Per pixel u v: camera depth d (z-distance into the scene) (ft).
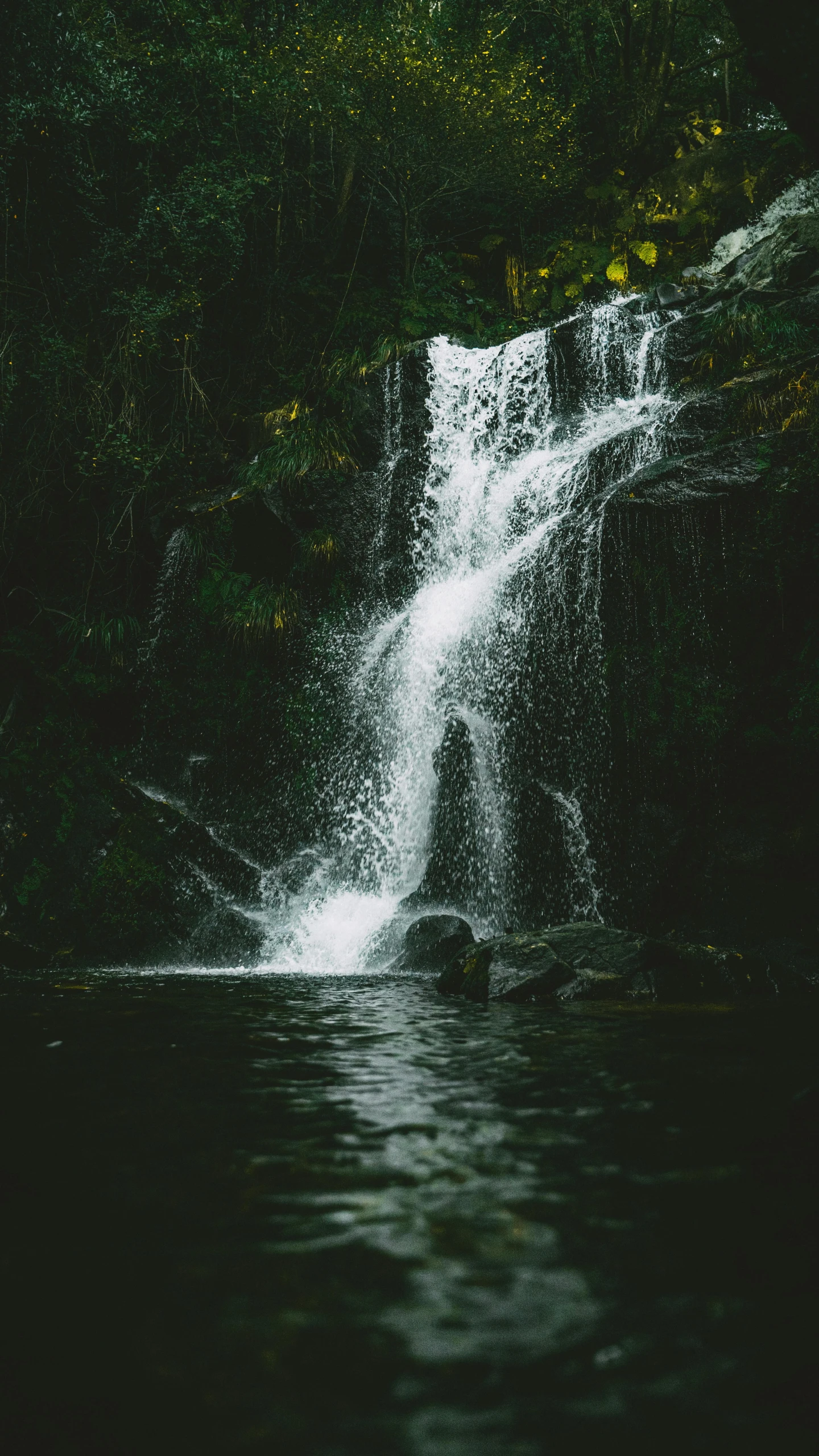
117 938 40.45
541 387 52.75
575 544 41.60
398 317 59.06
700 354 49.67
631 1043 18.99
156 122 54.49
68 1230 9.03
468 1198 9.81
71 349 51.01
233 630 46.78
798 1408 6.13
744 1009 24.12
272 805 45.06
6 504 51.44
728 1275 7.98
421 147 57.21
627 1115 13.11
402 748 43.91
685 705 38.55
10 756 45.11
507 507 47.98
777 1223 9.08
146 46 54.13
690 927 36.94
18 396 51.83
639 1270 8.07
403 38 55.36
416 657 45.01
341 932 39.34
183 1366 6.63
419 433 50.39
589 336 52.31
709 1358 6.72
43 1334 7.08
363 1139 11.96
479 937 39.50
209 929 40.32
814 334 46.57
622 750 39.14
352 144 58.80
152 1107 13.67
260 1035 19.97
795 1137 12.00
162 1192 10.09
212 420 55.67
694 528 39.45
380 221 64.23
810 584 38.04
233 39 56.95
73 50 50.37
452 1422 5.98
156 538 50.80
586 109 70.79
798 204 59.67
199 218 52.95
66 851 42.45
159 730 47.09
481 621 43.75
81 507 52.90
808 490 38.09
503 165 58.54
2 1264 8.29
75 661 48.01
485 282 67.21
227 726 46.44
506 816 40.52
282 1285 7.82
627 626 40.09
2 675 49.16
